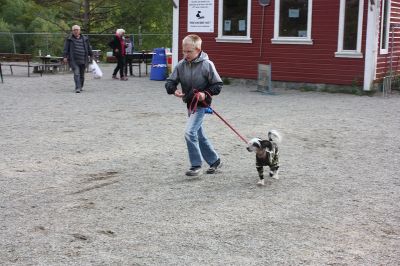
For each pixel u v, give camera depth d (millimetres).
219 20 18484
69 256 4371
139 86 17547
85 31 36812
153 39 34625
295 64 17109
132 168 7141
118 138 9039
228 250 4504
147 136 9219
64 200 5809
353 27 15930
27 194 6008
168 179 6645
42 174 6828
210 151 6934
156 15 36344
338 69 16281
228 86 17812
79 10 39031
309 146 8633
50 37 32062
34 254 4410
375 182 6617
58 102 13422
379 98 14984
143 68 26125
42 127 9984
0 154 7863
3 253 4426
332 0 16125
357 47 15852
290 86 17328
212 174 6891
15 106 12656
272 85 17672
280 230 4973
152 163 7410
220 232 4902
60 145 8477
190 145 6668
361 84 15922
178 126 10172
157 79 19844
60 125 10203
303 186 6398
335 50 16266
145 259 4316
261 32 17641
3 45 31422
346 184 6512
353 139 9219
